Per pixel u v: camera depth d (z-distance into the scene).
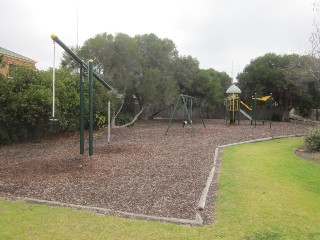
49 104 13.41
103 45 21.12
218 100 31.59
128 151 11.09
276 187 6.45
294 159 9.53
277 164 8.71
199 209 5.25
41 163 8.90
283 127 21.80
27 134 14.52
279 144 13.27
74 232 4.33
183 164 8.92
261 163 8.87
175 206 5.43
